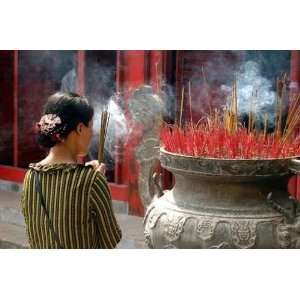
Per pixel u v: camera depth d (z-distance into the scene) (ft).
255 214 7.34
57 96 6.88
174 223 7.54
